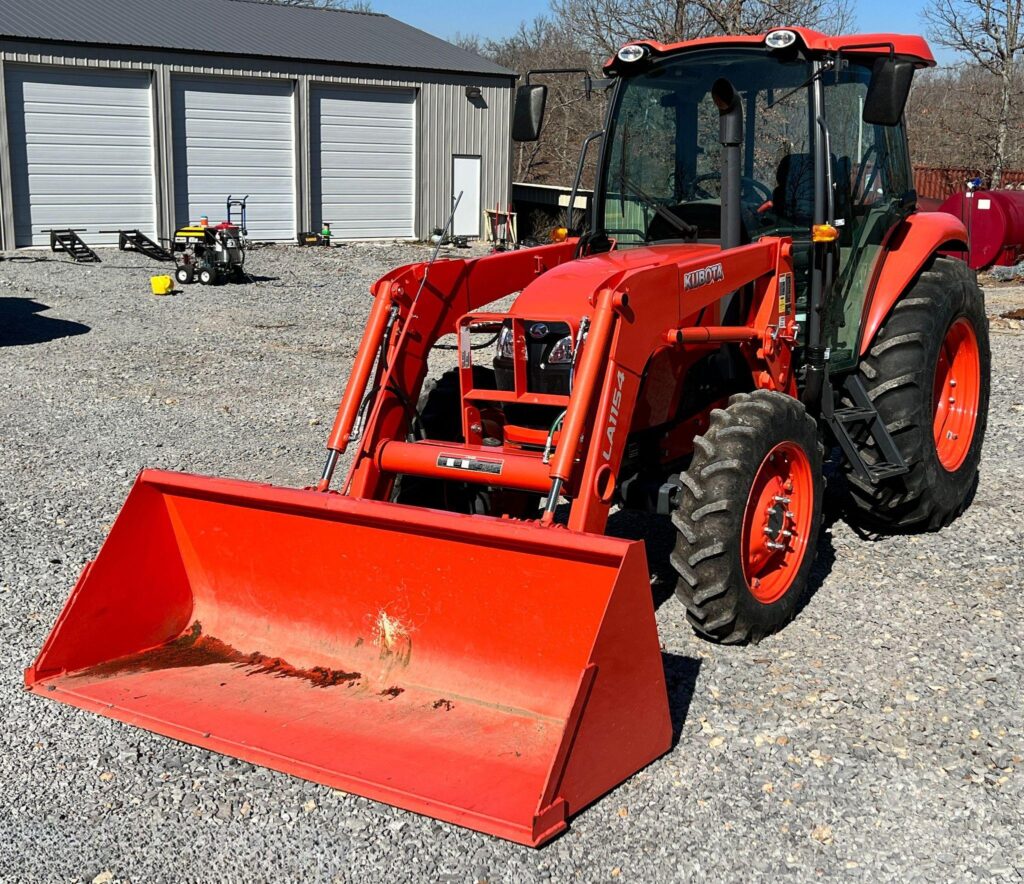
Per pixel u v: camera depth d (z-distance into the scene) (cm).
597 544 351
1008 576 533
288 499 413
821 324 515
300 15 2577
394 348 472
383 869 324
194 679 421
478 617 395
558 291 457
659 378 466
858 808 348
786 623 480
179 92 2122
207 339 1252
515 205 2702
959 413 627
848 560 561
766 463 458
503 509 521
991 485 683
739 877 318
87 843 337
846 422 543
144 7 2350
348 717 391
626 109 547
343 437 446
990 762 372
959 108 3475
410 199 2436
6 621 489
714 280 459
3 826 346
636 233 548
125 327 1316
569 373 444
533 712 385
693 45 526
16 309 1417
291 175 2278
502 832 320
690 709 409
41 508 645
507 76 2477
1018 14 2762
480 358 1012
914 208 605
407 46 2506
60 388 980
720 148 518
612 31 2891
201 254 1714
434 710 393
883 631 474
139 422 862
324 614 430
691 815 346
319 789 364
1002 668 438
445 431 507
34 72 1978
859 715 403
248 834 341
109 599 430
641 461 493
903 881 315
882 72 451
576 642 377
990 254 1925
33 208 2022
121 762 380
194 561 454
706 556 430
